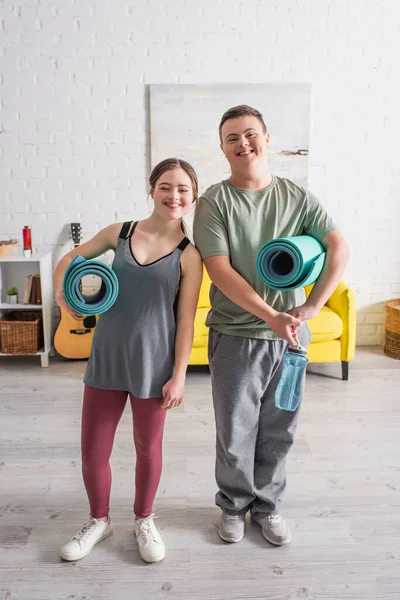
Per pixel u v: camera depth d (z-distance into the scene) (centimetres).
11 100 418
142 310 189
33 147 425
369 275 455
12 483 254
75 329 417
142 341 190
